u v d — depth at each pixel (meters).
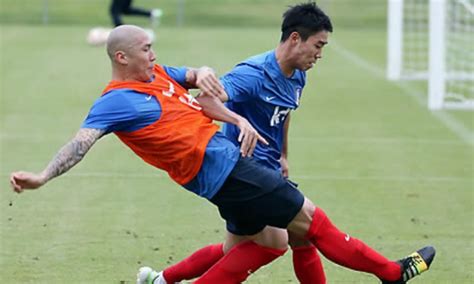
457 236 27.66
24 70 68.12
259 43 87.06
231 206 19.08
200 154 18.67
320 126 47.84
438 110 53.56
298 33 19.72
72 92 58.03
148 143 18.66
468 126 48.34
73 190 33.53
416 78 66.25
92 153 40.50
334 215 30.14
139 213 30.22
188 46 83.88
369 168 37.88
